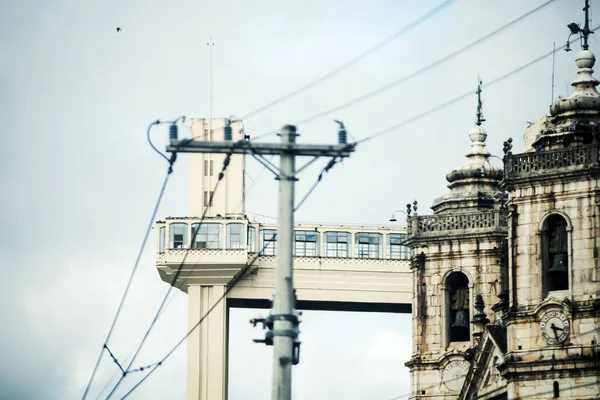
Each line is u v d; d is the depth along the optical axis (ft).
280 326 401.90
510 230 582.76
